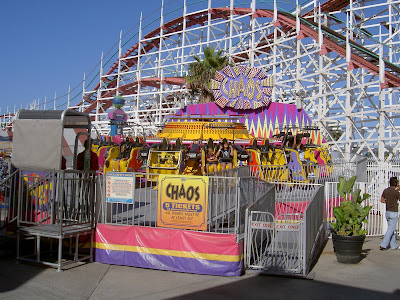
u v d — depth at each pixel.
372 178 14.39
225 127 18.30
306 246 7.91
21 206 8.54
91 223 8.51
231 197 8.77
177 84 45.72
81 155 9.99
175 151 14.64
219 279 7.52
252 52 35.97
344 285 7.29
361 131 33.22
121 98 30.22
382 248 10.46
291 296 6.63
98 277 7.52
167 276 7.66
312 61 29.86
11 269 7.86
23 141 8.67
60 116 8.58
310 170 16.67
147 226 8.30
